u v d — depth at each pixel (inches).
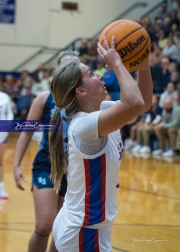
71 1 705.0
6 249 165.2
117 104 90.0
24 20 693.3
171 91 482.9
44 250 137.2
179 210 231.5
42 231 133.5
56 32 708.0
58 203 138.8
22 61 703.7
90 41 702.5
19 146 151.3
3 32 689.0
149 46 103.1
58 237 98.6
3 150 252.5
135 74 502.3
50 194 135.5
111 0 716.0
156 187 291.4
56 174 103.5
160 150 469.1
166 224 203.8
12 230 191.2
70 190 98.3
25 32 697.0
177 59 575.5
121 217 214.8
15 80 700.7
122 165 383.9
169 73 528.1
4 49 693.9
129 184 300.0
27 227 196.1
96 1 713.6
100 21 717.3
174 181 314.2
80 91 98.7
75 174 96.2
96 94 99.6
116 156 97.5
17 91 633.0
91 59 620.4
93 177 95.1
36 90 628.4
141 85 110.1
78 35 715.4
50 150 104.5
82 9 710.5
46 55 710.5
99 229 96.2
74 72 98.5
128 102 87.7
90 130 91.8
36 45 704.4
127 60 99.4
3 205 237.9
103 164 94.8
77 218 95.7
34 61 708.0
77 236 95.4
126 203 245.1
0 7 677.3
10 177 322.3
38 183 137.9
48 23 703.7
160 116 480.1
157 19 670.5
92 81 99.3
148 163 400.5
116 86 528.1
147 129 477.7
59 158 102.7
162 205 242.2
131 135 501.0
